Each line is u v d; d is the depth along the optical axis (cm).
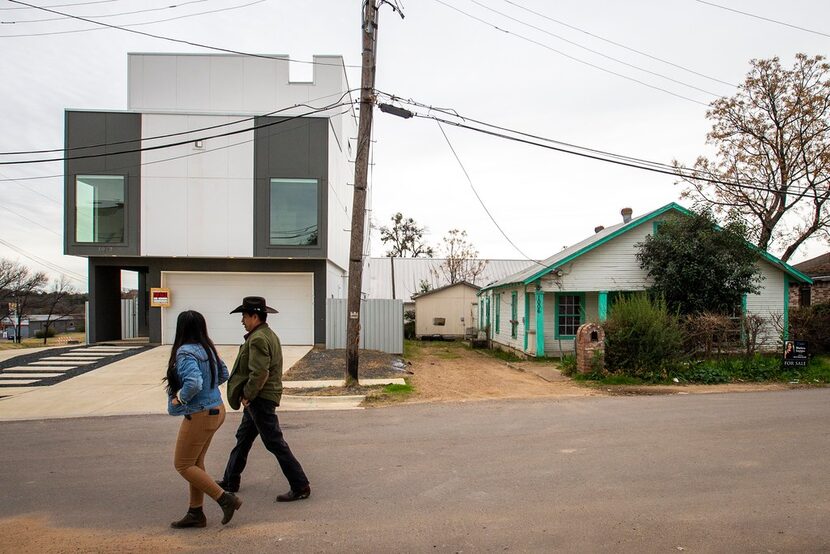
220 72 2092
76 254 1759
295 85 2116
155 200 1762
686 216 1631
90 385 1155
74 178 1755
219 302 1845
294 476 475
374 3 1067
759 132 2216
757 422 791
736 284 1541
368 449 651
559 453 627
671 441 680
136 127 1755
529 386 1199
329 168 1808
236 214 1780
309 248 1788
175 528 417
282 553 373
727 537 397
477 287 3059
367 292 3155
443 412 895
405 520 432
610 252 1723
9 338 4091
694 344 1366
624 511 448
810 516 436
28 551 378
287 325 1855
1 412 911
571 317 1828
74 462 608
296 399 1005
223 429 777
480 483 522
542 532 407
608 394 1082
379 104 1152
